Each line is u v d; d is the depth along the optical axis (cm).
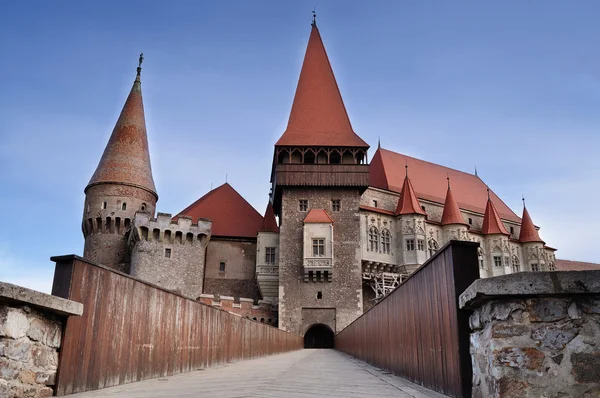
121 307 853
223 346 1593
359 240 4994
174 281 4809
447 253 666
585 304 471
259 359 2020
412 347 935
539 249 6944
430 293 778
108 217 5316
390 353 1216
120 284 851
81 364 712
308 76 5722
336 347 4191
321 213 4991
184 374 1142
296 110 5512
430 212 6444
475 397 565
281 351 3009
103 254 5269
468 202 7019
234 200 5841
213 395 704
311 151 5241
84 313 723
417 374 887
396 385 871
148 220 4866
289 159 5178
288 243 4947
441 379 705
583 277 469
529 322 478
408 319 976
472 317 580
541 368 465
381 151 6756
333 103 5556
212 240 5278
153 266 4788
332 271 4806
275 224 5334
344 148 5212
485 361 525
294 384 901
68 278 693
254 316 4678
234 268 5225
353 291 4816
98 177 5478
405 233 5653
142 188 5547
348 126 5441
